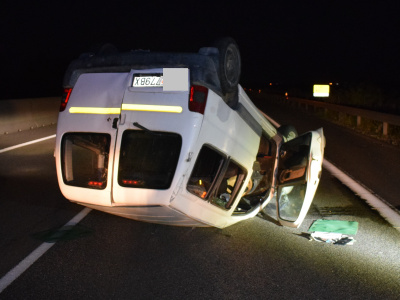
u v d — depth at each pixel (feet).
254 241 21.43
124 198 18.53
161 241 21.07
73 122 19.49
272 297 15.90
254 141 22.06
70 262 18.54
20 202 26.99
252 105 22.48
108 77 19.35
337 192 31.45
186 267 18.30
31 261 18.57
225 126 19.29
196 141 17.78
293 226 22.94
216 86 18.63
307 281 17.26
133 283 16.78
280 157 24.99
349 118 87.61
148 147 18.40
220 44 18.89
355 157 46.24
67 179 19.95
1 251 19.62
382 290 16.63
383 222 24.95
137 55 19.20
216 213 20.39
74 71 20.11
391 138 63.26
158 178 18.21
